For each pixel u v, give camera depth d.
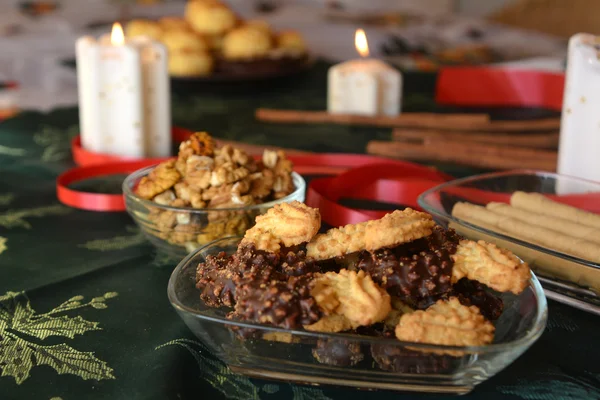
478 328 0.46
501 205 0.64
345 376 0.47
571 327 0.55
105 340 0.53
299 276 0.49
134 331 0.54
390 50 1.41
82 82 0.83
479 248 0.51
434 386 0.47
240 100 1.11
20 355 0.52
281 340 0.46
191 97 1.12
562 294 0.57
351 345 0.45
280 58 1.15
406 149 0.87
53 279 0.60
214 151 0.65
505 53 1.44
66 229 0.69
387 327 0.49
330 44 1.43
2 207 0.73
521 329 0.48
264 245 0.51
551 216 0.62
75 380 0.50
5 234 0.68
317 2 1.71
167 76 0.83
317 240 0.52
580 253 0.58
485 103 1.10
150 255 0.65
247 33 1.15
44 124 0.98
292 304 0.46
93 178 0.79
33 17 1.43
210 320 0.47
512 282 0.49
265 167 0.65
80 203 0.73
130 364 0.51
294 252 0.52
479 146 0.87
